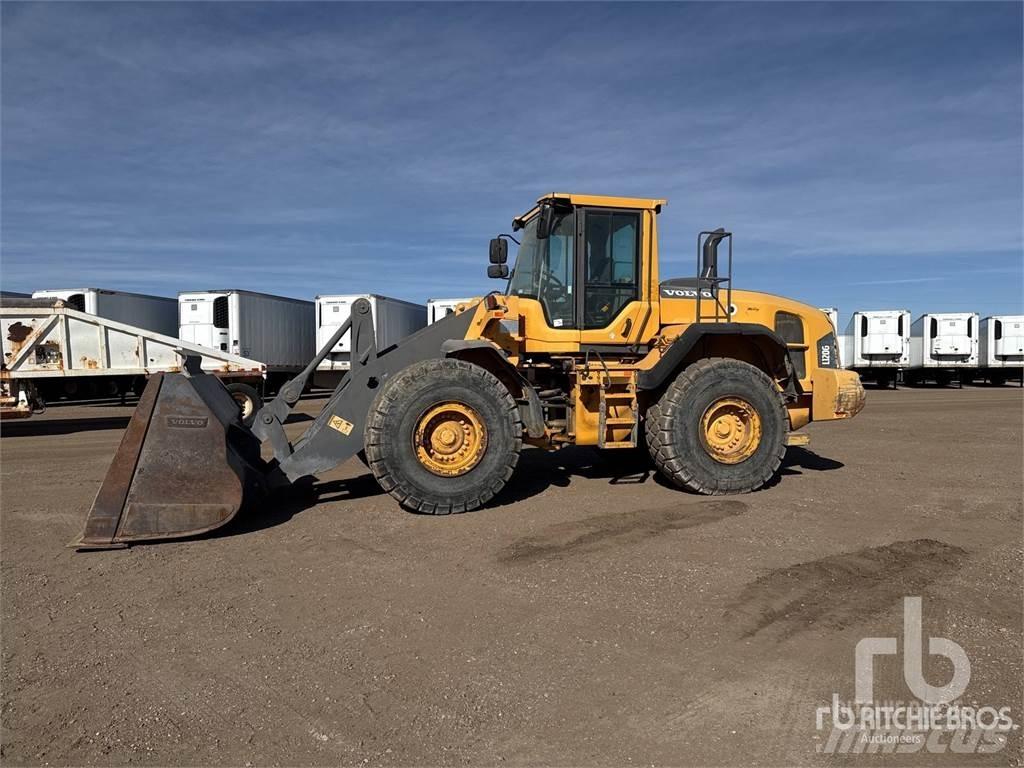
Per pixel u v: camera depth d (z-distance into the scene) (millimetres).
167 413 4863
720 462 6273
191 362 5438
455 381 5570
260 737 2537
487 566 4316
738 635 3322
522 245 7133
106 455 9180
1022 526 5180
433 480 5520
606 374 6402
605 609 3633
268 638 3340
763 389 6359
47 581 4125
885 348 28594
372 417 5480
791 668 3004
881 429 12062
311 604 3746
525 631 3381
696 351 6781
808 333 7320
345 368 21922
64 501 6281
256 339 21078
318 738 2527
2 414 11797
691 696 2783
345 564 4387
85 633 3416
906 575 4109
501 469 5652
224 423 5090
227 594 3896
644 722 2604
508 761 2379
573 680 2912
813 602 3713
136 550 4715
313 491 6562
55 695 2844
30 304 12109
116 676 2996
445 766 2357
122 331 12344
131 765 2385
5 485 7039
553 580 4055
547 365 6891
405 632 3387
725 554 4504
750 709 2688
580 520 5375
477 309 6453
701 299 7121
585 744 2471
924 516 5484
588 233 6695
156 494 4797
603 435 6336
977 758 2389
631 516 5488
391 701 2768
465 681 2910
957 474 7359
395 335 22766
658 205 6793
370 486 6754
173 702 2783
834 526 5176
